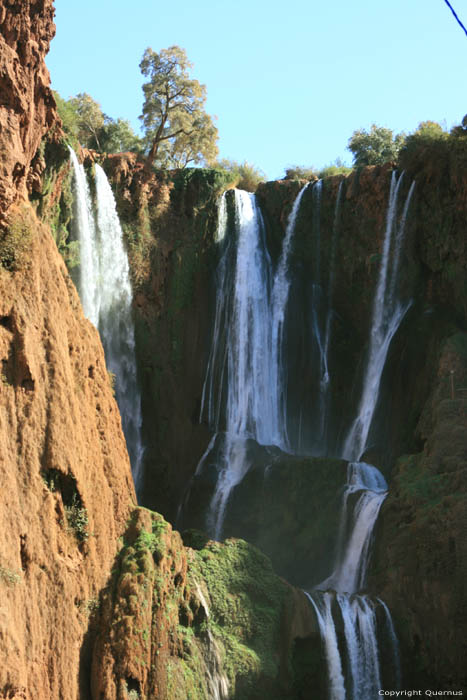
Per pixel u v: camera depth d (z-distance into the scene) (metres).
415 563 29.39
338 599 28.91
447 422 32.41
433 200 39.12
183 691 23.11
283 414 42.62
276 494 35.38
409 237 39.88
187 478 40.25
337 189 42.88
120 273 41.03
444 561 28.66
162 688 22.50
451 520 28.88
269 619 26.70
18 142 22.11
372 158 57.19
